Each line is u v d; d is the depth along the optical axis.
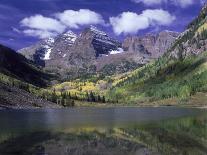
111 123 116.25
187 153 57.03
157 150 59.94
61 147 62.69
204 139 72.56
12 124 110.06
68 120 132.50
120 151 59.12
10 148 60.75
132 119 137.75
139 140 72.12
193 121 120.69
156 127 99.81
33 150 58.94
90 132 87.69
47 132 86.81
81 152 58.03
